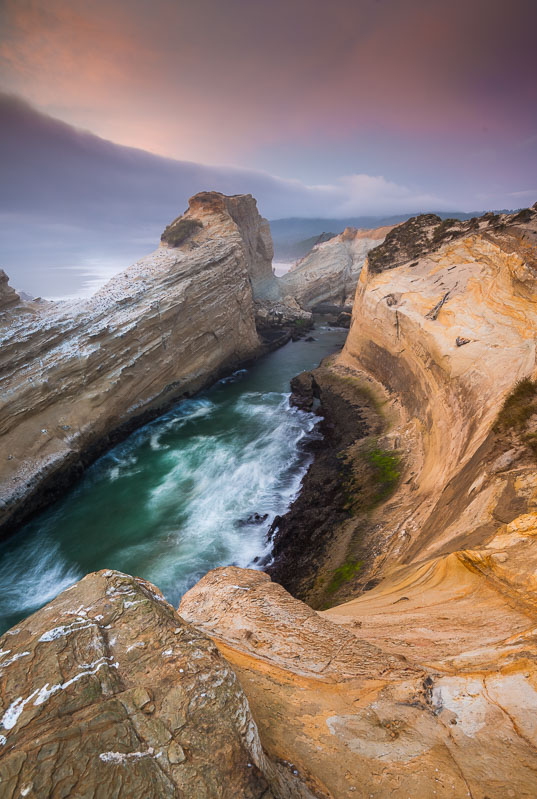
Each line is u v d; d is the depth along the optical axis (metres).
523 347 15.17
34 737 2.03
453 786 2.27
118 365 30.61
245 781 1.93
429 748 2.58
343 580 13.08
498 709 2.81
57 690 2.30
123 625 2.81
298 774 2.26
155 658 2.54
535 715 2.69
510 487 8.95
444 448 16.75
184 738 2.07
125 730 2.06
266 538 18.64
